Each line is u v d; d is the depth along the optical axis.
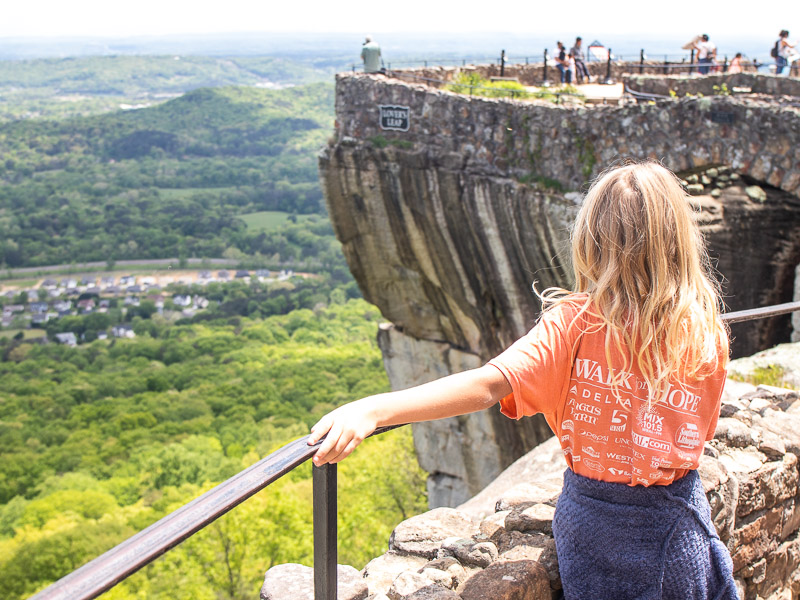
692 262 1.88
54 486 53.56
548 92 14.34
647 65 21.05
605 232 1.88
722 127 10.85
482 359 15.02
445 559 2.54
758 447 3.35
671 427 1.87
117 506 48.25
